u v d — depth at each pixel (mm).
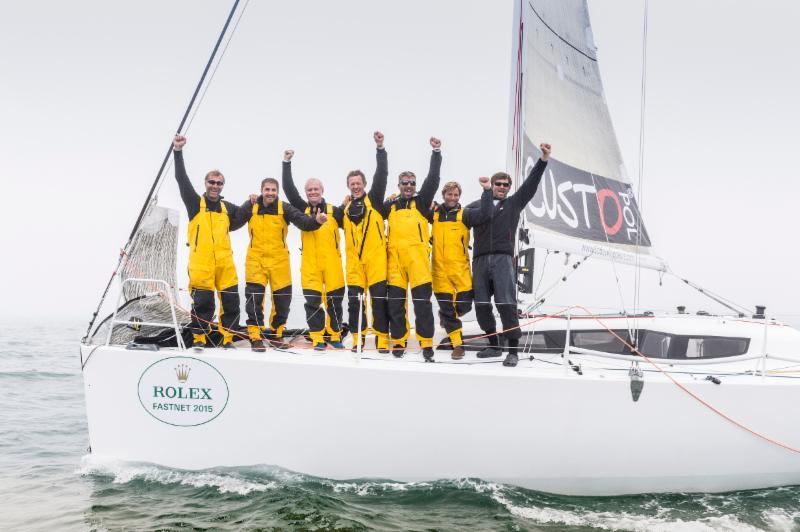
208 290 4824
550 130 7020
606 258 7102
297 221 4879
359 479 4504
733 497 4578
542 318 5859
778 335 5500
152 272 5375
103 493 4332
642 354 5488
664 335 5523
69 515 4070
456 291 5039
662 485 4574
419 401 4422
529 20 6762
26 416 8219
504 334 5266
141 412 4547
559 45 7293
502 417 4434
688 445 4508
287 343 5188
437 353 5223
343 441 4461
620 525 4109
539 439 4445
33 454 6336
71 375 11938
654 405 4469
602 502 4453
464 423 4430
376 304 4996
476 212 4902
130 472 4555
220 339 5094
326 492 4367
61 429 7520
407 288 5031
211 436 4516
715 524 4164
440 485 4477
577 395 4438
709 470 4562
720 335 5445
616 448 4469
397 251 4895
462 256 5043
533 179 4836
